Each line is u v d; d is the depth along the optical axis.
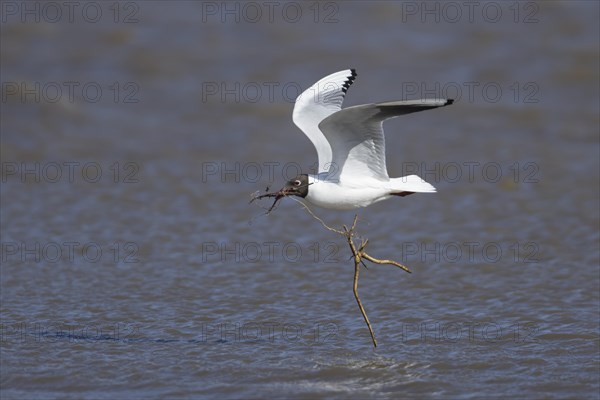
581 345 12.12
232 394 10.74
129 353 12.01
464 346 12.18
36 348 12.15
